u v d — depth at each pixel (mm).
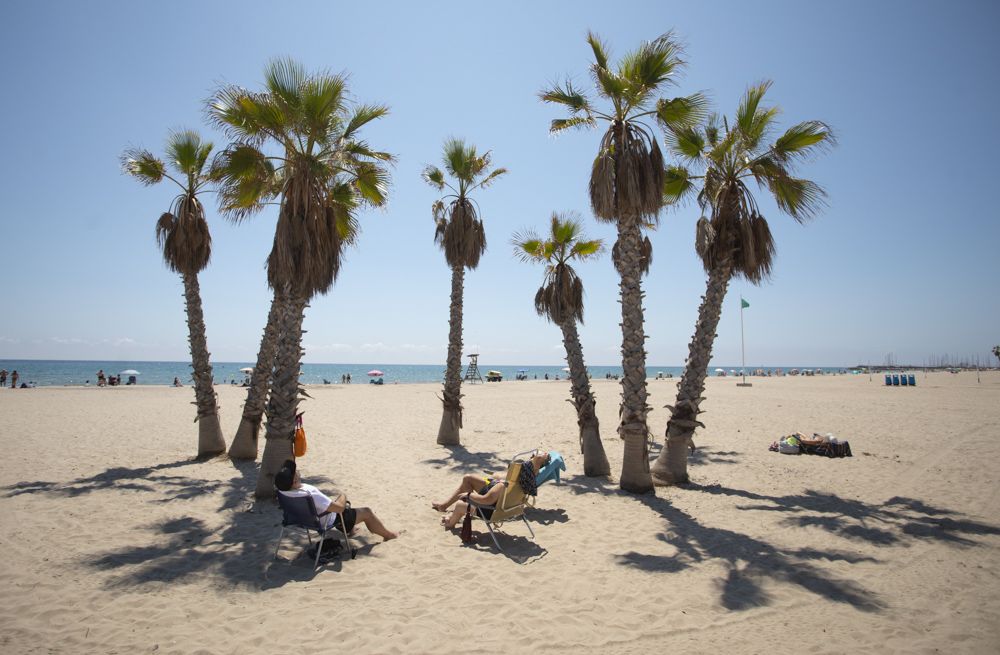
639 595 4336
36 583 4418
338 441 12641
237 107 7031
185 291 10266
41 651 3369
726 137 8469
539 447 12234
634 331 8000
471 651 3422
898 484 8484
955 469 9414
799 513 6887
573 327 9969
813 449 11016
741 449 11773
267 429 7117
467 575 4723
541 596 4301
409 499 7344
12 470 8977
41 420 15789
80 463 9664
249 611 3977
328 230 7625
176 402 22812
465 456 10922
